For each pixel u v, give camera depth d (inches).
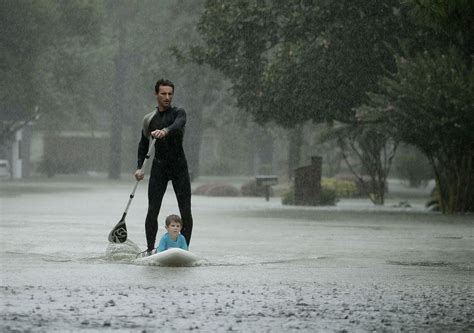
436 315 984.9
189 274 1402.6
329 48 4018.2
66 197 5017.2
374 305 1061.1
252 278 1360.7
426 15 2952.8
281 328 893.2
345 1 4025.6
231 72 4426.7
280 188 6441.9
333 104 4131.4
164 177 1656.0
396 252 1941.4
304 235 2465.6
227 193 6186.0
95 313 968.9
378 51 4033.0
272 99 4254.4
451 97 3388.3
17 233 2386.8
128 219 3112.7
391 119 3558.1
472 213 3875.5
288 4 4252.0
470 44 3767.2
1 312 966.4
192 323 915.4
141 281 1289.4
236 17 4325.8
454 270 1539.1
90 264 1549.0
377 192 5103.3
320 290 1211.2
